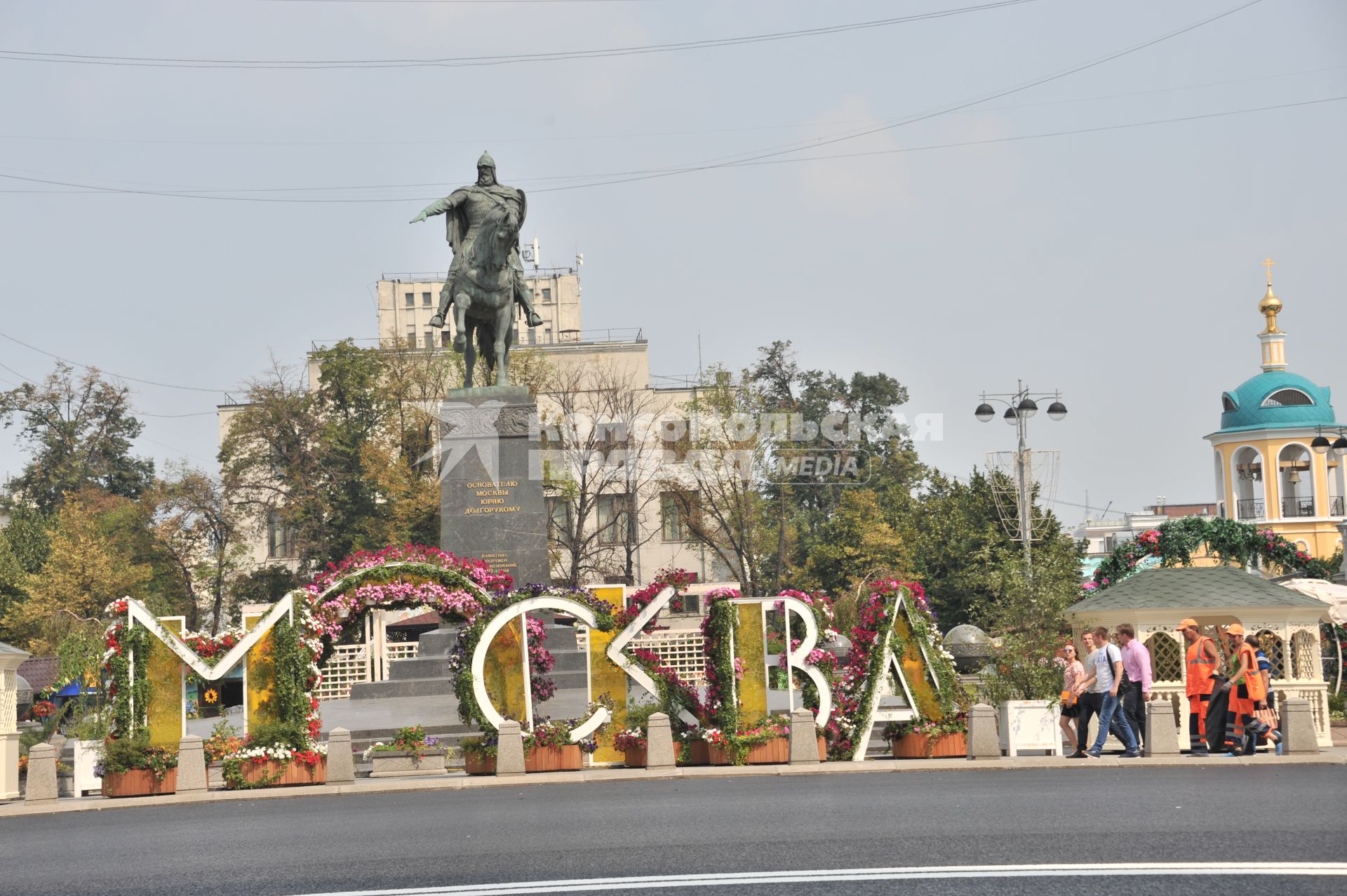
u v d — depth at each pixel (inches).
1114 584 1098.7
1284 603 916.0
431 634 1305.4
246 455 2861.7
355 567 900.6
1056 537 1936.5
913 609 900.0
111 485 3575.3
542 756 854.5
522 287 1362.0
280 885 484.1
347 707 1203.2
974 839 527.2
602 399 2962.6
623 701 887.1
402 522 2662.4
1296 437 3213.6
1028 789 687.1
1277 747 866.1
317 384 3385.8
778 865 483.8
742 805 653.3
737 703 867.4
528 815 647.1
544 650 924.6
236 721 1187.9
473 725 921.5
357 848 563.5
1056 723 885.2
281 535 3166.8
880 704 1090.1
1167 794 647.1
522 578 1273.4
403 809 701.9
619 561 3292.3
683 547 3334.2
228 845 592.7
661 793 726.5
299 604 866.1
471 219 1358.3
